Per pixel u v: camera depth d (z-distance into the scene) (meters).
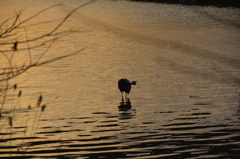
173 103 15.06
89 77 18.78
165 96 15.96
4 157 10.24
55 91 16.30
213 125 12.72
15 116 13.13
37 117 13.23
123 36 30.44
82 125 12.73
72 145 11.12
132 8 50.00
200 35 31.77
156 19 40.69
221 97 15.81
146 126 12.66
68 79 18.27
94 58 22.89
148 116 13.61
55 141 11.38
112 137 11.73
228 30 34.09
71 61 21.86
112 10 47.28
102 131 12.23
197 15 43.31
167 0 58.34
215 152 10.64
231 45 27.44
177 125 12.73
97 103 15.04
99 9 47.88
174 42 28.50
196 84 17.72
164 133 12.05
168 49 25.94
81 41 27.98
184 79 18.56
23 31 29.16
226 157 10.32
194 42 28.62
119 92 16.53
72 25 34.69
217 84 17.64
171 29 34.59
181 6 51.88
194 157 10.32
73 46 26.11
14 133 11.80
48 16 39.66
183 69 20.48
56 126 12.56
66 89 16.67
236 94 16.19
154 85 17.59
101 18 40.06
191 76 19.08
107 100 15.44
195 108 14.46
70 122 12.97
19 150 10.66
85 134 11.96
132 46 26.81
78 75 19.06
